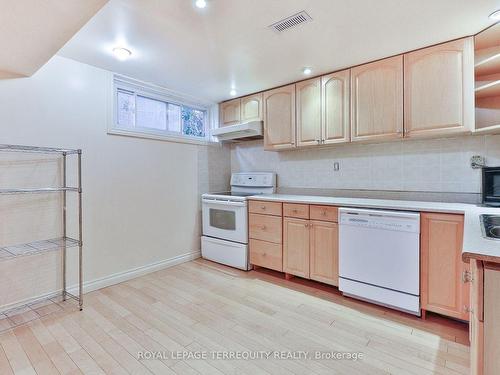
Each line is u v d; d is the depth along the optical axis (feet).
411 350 5.51
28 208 7.24
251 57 7.77
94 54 7.54
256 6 5.41
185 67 8.45
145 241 9.80
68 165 7.89
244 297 7.94
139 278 9.41
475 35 6.48
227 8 5.47
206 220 11.37
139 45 7.02
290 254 8.93
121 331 6.26
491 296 2.96
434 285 6.37
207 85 10.08
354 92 8.33
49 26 4.87
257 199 9.77
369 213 7.13
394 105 7.61
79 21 4.73
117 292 8.30
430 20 5.92
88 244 8.34
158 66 8.38
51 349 5.63
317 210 8.24
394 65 7.61
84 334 6.14
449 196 7.71
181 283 8.97
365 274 7.29
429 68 7.07
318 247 8.27
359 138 8.26
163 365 5.16
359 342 5.80
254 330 6.29
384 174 8.81
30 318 6.80
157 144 10.19
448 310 6.21
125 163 9.22
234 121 11.77
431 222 6.36
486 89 6.44
